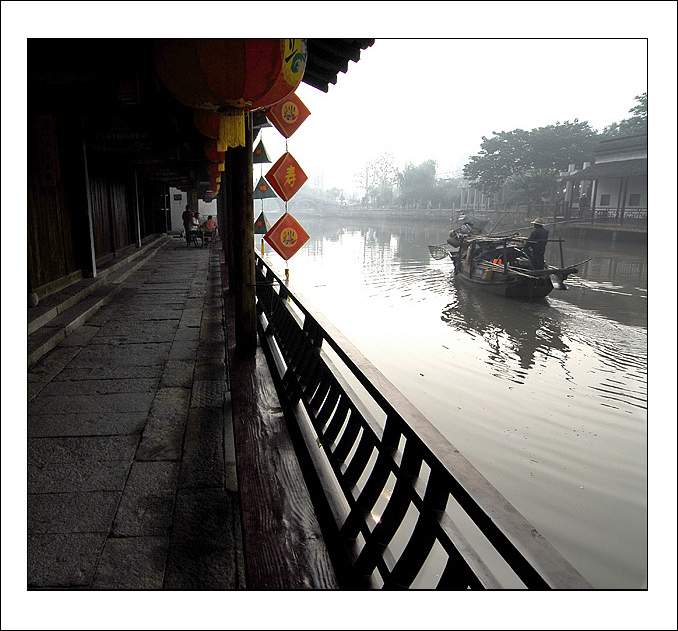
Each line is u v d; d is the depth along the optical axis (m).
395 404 1.76
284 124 4.34
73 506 2.71
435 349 11.30
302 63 2.76
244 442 3.07
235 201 4.73
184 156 9.73
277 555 2.13
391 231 47.31
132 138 7.94
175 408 3.99
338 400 2.94
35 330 5.78
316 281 20.08
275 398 3.73
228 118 2.92
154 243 17.89
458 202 53.22
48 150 6.04
